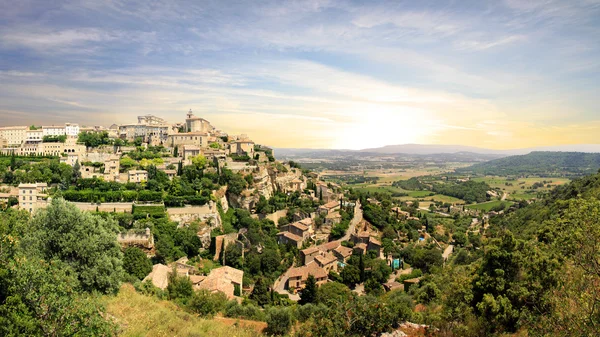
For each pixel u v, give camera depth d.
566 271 37.84
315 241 137.88
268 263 112.31
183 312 53.81
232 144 195.12
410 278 118.00
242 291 96.75
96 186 131.88
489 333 40.03
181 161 162.00
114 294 52.81
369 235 141.62
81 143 180.62
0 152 166.88
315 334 43.09
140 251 87.06
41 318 30.47
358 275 113.62
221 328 49.59
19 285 31.09
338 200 175.62
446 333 42.16
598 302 27.34
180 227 116.75
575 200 33.84
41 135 197.50
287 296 98.44
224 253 110.06
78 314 31.28
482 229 189.00
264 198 147.75
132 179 141.88
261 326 57.78
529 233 99.62
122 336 37.38
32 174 135.25
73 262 49.19
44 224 50.16
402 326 44.91
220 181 147.75
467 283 46.03
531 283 40.28
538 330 30.94
